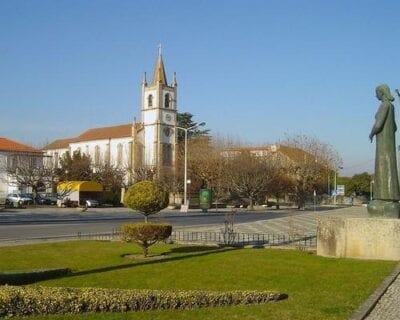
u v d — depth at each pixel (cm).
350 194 10006
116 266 1314
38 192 6675
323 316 768
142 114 9900
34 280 1090
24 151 7581
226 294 850
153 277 1138
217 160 6994
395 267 1255
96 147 10144
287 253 1584
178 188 6994
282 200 7938
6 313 731
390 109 1459
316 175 7631
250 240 2106
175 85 9956
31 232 2559
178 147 9219
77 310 763
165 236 1498
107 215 4388
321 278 1116
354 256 1425
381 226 1392
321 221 1507
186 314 767
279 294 897
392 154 1459
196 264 1338
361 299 900
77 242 1919
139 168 7631
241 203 7081
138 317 743
